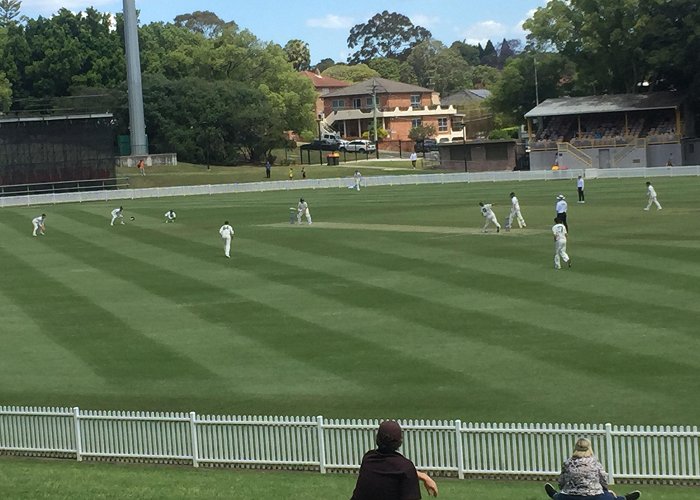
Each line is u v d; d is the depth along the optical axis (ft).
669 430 85.30
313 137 606.14
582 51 488.02
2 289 188.14
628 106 441.68
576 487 55.98
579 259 181.37
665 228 215.31
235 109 531.50
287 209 303.48
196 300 167.43
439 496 80.18
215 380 122.01
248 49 597.52
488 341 130.31
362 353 128.98
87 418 99.14
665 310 139.85
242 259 206.28
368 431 90.12
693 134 455.63
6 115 415.85
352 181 390.42
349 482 85.35
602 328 132.67
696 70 439.22
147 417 96.78
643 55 454.40
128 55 481.05
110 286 184.65
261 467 93.45
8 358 138.00
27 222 298.56
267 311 155.74
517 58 538.06
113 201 368.07
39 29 583.58
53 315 162.91
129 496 79.46
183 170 481.46
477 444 88.07
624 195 295.89
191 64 592.19
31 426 101.86
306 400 112.27
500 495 79.87
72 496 79.61
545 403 106.01
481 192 335.26
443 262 187.52
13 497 79.56
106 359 134.72
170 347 138.31
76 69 570.46
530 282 164.14
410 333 136.87
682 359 117.50
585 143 437.99
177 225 273.33
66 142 413.39
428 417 104.22
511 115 539.70
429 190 356.38
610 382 111.34
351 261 195.62
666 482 84.33
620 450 85.20
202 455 95.30
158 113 524.93
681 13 440.04
